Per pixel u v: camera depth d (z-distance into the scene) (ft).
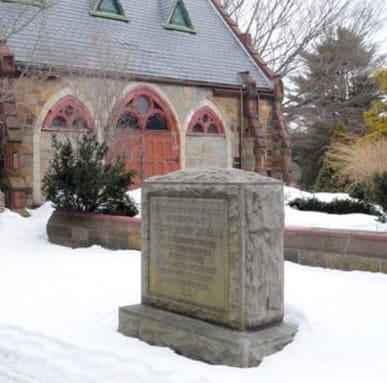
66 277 26.68
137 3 72.79
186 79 67.36
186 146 67.87
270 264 16.99
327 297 19.94
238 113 72.95
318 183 73.61
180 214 18.08
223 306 16.76
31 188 55.93
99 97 58.59
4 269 29.45
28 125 55.83
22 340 18.76
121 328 18.97
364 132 113.29
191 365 15.90
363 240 23.94
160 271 18.76
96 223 35.35
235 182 16.46
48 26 60.64
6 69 53.36
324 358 15.81
